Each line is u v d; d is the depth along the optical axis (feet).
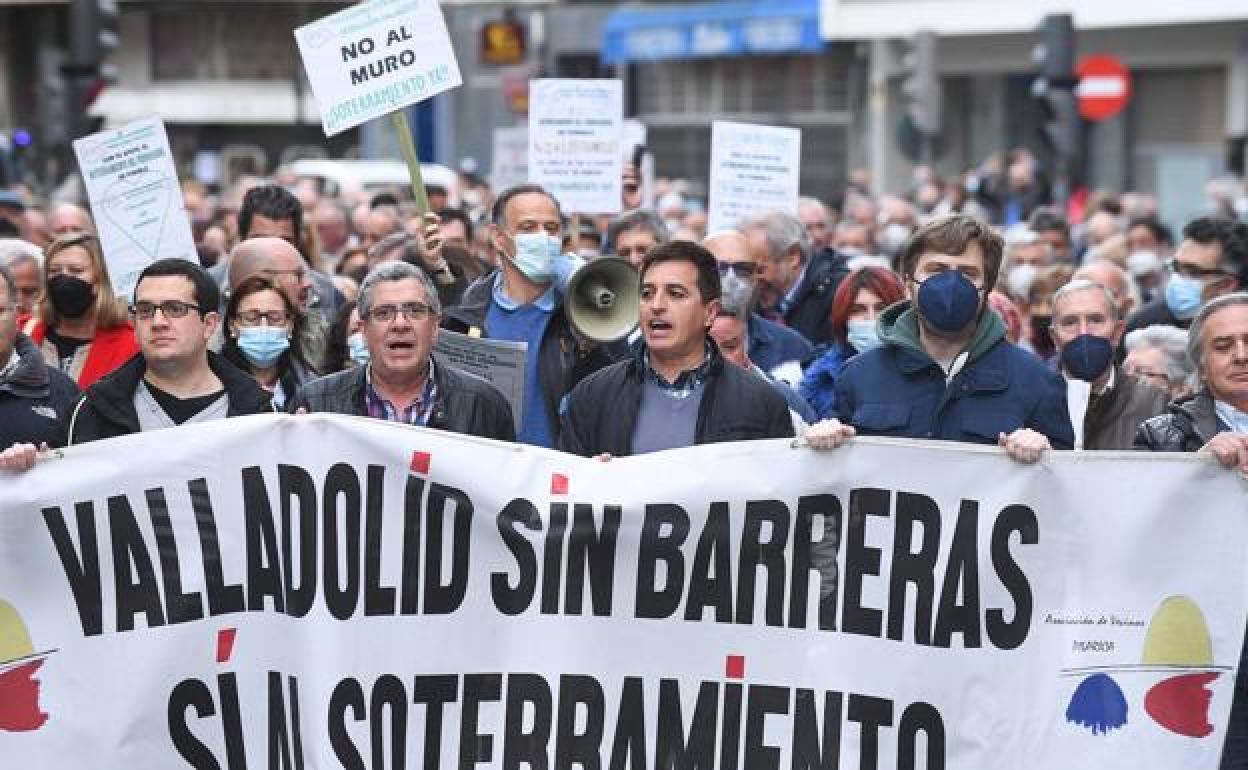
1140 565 29.55
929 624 29.71
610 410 31.96
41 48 192.65
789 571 29.81
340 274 60.18
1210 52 151.84
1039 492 29.60
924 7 161.58
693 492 29.78
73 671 29.76
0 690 29.68
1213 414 31.45
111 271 42.32
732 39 172.86
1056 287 48.85
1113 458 29.53
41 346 42.52
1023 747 29.68
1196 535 29.50
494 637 29.91
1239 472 29.32
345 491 29.94
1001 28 157.28
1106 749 29.66
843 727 29.73
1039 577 29.63
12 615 29.71
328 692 29.94
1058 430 31.55
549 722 29.91
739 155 54.13
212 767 29.94
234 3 202.59
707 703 29.86
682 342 31.24
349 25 42.55
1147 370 41.29
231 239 65.21
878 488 29.73
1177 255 47.60
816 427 29.78
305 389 33.06
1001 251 32.09
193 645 29.86
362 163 128.98
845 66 173.99
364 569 29.91
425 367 32.65
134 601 29.78
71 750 29.73
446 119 155.53
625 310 37.65
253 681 29.96
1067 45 92.99
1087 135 151.94
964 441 31.40
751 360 42.11
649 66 187.73
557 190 52.60
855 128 174.19
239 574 29.94
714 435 31.58
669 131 186.91
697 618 29.84
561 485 29.86
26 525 29.63
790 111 177.88
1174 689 29.60
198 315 32.19
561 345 39.11
